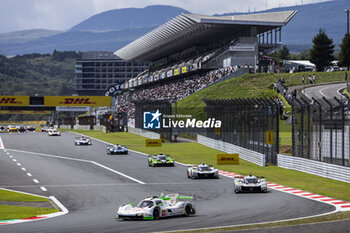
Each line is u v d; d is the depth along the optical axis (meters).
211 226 33.25
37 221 37.47
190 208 39.34
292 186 58.19
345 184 58.97
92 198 51.84
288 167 77.00
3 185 62.50
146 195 53.62
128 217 36.62
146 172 76.62
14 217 39.88
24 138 169.25
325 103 67.62
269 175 69.44
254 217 37.25
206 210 41.88
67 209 44.72
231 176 70.06
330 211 40.22
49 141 153.50
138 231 31.62
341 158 63.44
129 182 65.06
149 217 36.44
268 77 188.12
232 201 47.62
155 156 87.00
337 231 30.67
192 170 67.81
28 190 58.06
